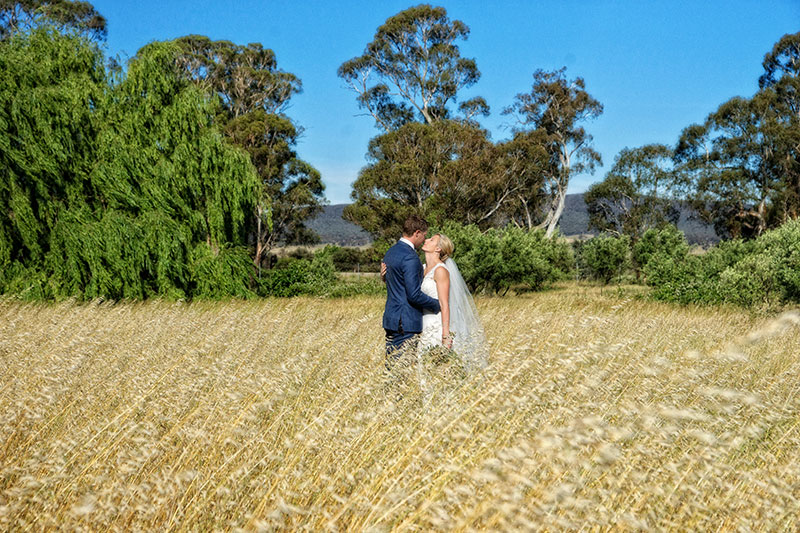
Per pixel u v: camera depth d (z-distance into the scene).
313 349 4.64
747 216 42.53
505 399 2.71
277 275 22.89
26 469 2.53
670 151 44.91
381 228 37.78
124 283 15.62
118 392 3.69
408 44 44.88
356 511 2.14
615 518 2.03
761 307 13.08
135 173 16.55
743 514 2.17
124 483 2.41
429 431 2.52
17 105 14.98
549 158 40.69
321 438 2.71
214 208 18.12
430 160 36.97
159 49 18.28
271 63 44.75
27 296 13.88
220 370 3.91
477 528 1.95
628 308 11.06
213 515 2.27
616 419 2.70
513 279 22.41
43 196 15.36
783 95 41.84
